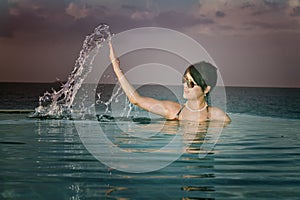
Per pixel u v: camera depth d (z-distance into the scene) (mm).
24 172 2625
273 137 4344
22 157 3109
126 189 2252
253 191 2260
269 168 2850
